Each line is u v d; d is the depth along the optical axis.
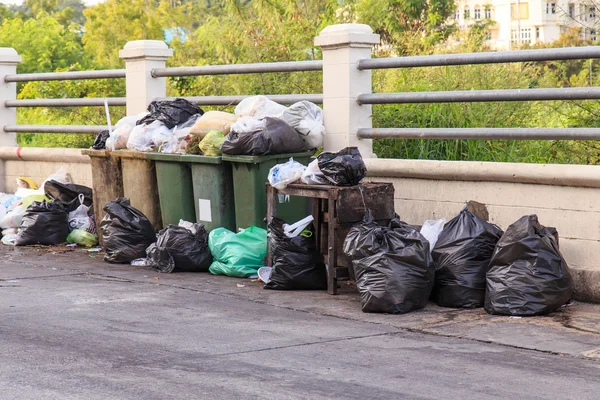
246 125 11.91
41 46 47.69
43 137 21.80
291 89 16.69
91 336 8.45
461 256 9.79
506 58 10.95
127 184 13.53
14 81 17.41
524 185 10.61
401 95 11.96
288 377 7.05
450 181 11.31
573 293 10.10
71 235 14.41
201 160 12.30
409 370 7.30
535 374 7.21
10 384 6.81
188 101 13.75
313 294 10.59
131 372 7.17
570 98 10.48
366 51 12.47
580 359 7.73
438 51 19.81
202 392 6.60
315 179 10.87
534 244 9.35
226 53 26.09
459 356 7.79
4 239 14.75
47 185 14.98
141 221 12.76
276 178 11.18
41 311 9.59
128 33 60.34
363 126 12.49
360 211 10.56
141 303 10.05
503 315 9.39
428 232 10.27
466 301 9.72
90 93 23.69
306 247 10.73
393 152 13.07
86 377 7.01
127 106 15.32
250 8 26.62
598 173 9.88
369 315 9.50
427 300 9.76
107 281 11.43
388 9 25.86
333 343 8.24
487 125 12.94
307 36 22.94
